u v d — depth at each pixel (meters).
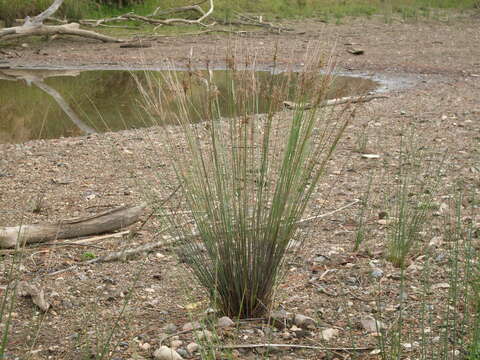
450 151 7.03
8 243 4.45
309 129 3.21
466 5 23.86
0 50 14.48
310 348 3.11
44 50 14.77
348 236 4.70
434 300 3.60
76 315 3.54
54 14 17.12
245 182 3.27
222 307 3.45
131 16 16.84
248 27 18.02
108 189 5.85
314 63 3.23
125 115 8.98
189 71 3.28
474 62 13.82
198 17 18.91
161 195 5.53
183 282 3.91
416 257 4.25
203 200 3.36
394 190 5.70
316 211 5.21
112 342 3.22
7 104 9.65
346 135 7.72
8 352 3.13
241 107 3.49
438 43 16.31
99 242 4.64
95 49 14.89
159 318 3.48
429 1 24.44
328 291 3.78
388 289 3.78
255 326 3.32
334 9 22.08
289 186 3.26
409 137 7.70
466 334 3.16
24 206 5.40
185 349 3.12
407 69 13.04
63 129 8.32
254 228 3.33
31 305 3.65
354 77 12.14
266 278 3.38
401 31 18.28
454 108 9.40
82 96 10.20
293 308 3.57
